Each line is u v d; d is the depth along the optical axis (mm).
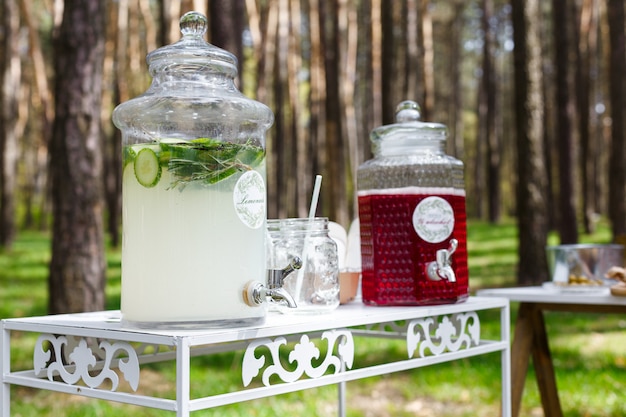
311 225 1445
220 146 1172
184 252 1158
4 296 9977
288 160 22859
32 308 8969
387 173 1602
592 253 2170
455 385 4594
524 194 8461
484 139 28156
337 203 12023
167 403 1073
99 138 5047
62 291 4836
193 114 1183
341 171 12484
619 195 11594
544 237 8445
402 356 5395
